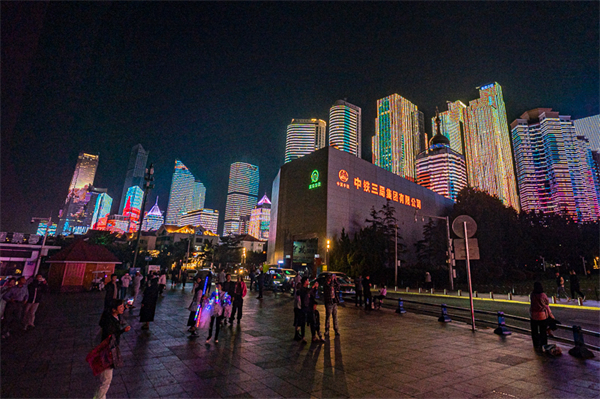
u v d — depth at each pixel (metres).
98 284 23.44
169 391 5.11
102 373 4.29
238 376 5.89
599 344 9.81
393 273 45.41
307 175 66.50
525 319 8.95
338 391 5.27
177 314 13.29
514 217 57.16
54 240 53.16
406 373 6.25
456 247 11.47
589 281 44.75
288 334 9.81
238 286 11.45
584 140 192.25
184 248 83.94
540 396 5.18
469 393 5.27
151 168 25.59
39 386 5.24
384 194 73.00
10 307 9.07
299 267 61.84
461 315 15.61
